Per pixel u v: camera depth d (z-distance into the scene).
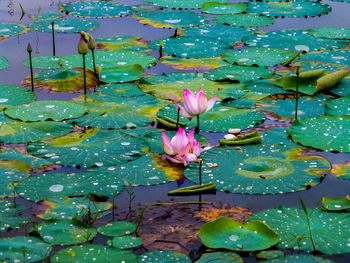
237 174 3.49
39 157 3.70
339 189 3.30
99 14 7.65
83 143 3.90
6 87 4.95
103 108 4.55
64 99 4.77
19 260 2.55
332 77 4.96
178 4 8.24
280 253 2.63
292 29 6.89
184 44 6.38
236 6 8.05
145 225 2.94
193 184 3.40
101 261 2.54
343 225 2.87
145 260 2.57
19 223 2.91
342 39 6.46
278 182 3.38
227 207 3.13
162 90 4.99
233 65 5.65
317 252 2.65
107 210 3.09
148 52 6.15
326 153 3.79
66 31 6.86
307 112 4.48
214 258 2.58
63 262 2.52
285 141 3.96
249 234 2.77
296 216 2.97
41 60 5.75
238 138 3.95
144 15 7.66
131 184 3.37
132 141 3.94
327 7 7.97
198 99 3.95
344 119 4.25
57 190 3.26
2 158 3.67
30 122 4.23
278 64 5.70
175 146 3.64
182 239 2.79
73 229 2.83
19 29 6.88
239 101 4.73
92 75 5.36
